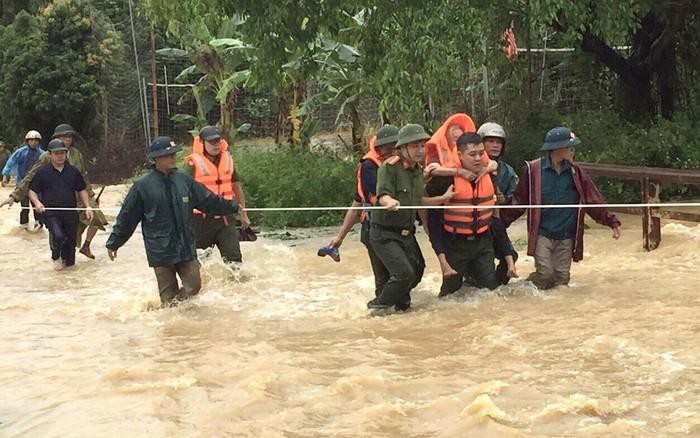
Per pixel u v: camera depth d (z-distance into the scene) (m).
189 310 7.96
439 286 8.68
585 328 6.53
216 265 9.71
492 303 7.65
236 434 4.57
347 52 17.92
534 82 18.89
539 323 6.79
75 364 6.14
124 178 27.78
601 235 11.61
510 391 5.04
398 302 7.63
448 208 7.75
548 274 8.16
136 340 6.87
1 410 5.15
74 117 30.67
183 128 33.34
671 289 7.90
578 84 19.30
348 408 4.93
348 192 14.87
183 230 8.27
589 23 14.27
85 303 8.56
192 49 21.02
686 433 4.29
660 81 17.77
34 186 11.00
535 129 16.88
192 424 4.75
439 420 4.68
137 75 31.75
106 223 11.66
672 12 16.17
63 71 30.27
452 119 8.14
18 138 31.31
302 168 15.62
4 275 10.53
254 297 8.50
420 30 12.87
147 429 4.69
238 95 33.22
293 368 5.72
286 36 12.89
